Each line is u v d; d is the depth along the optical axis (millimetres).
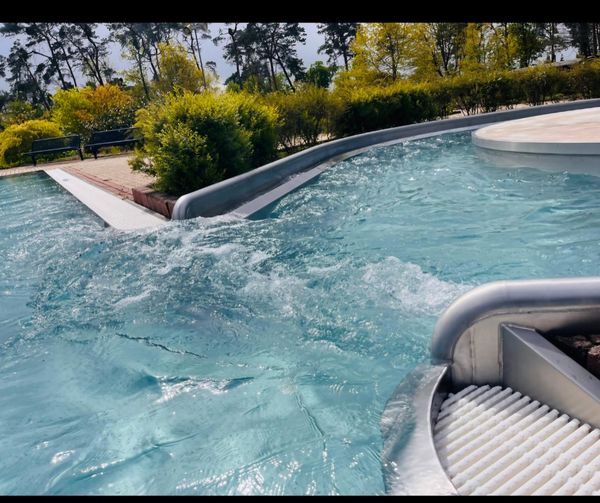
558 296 2758
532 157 9844
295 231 6918
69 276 5887
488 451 2232
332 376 3508
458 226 6680
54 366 3936
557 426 2350
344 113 17312
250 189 8891
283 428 2951
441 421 2572
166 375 3678
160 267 5867
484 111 22031
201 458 2742
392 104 17984
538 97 21953
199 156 8609
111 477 2652
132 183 11992
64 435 3049
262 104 14094
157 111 9742
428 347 3754
